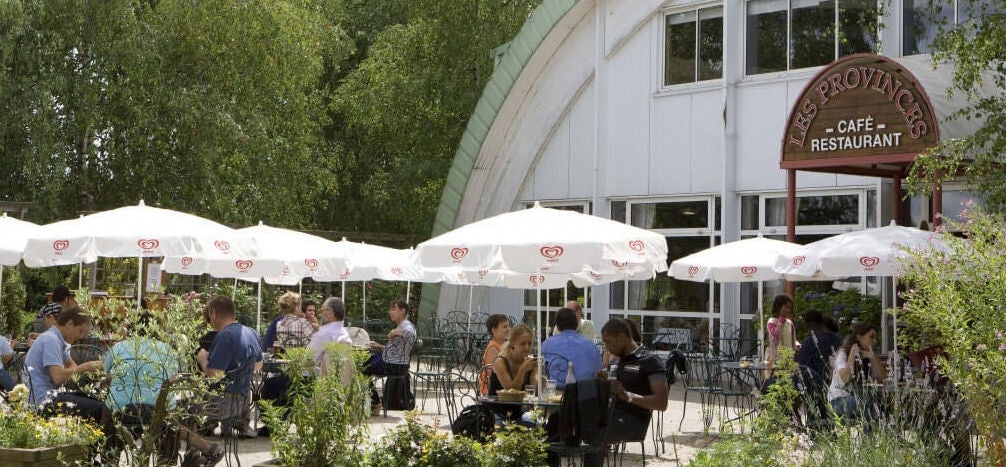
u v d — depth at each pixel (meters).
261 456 11.50
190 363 8.49
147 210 13.77
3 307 21.14
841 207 20.23
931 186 15.66
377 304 30.42
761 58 21.55
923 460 7.93
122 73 27.41
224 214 28.33
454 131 33.69
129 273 24.66
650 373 10.23
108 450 9.12
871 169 18.58
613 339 10.44
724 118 21.73
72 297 16.44
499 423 10.59
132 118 27.45
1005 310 7.90
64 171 25.62
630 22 23.44
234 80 28.31
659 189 22.86
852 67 16.80
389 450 8.19
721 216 21.89
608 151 23.81
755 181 21.39
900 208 19.05
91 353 12.00
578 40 24.81
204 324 12.61
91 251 12.93
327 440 8.01
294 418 8.05
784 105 21.09
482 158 26.53
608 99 23.84
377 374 15.67
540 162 25.53
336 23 36.25
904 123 16.17
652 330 23.06
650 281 23.22
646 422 10.23
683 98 22.55
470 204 26.92
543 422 9.71
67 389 10.97
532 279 16.06
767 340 19.00
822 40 20.75
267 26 27.81
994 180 13.88
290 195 30.89
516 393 10.48
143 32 27.03
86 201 28.17
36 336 15.76
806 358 13.41
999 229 8.45
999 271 8.07
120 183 28.22
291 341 15.95
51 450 8.41
